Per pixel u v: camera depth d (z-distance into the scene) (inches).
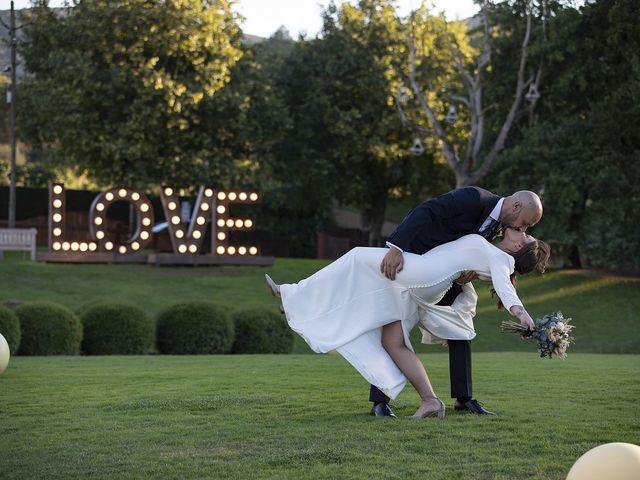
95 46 1460.4
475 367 414.9
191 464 189.6
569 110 1321.4
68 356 574.9
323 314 243.4
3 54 2283.5
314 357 522.6
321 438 214.2
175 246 1231.5
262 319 704.4
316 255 1950.1
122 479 178.5
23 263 1185.4
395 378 237.5
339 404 272.7
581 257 1422.2
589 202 1305.4
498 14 1296.8
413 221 234.7
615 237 1198.9
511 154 1232.2
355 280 241.1
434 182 1797.5
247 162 1547.7
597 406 267.0
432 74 1610.5
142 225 1213.1
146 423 239.9
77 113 1449.3
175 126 1487.5
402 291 237.6
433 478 175.8
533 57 1264.8
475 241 235.8
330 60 1678.2
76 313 688.4
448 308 244.5
